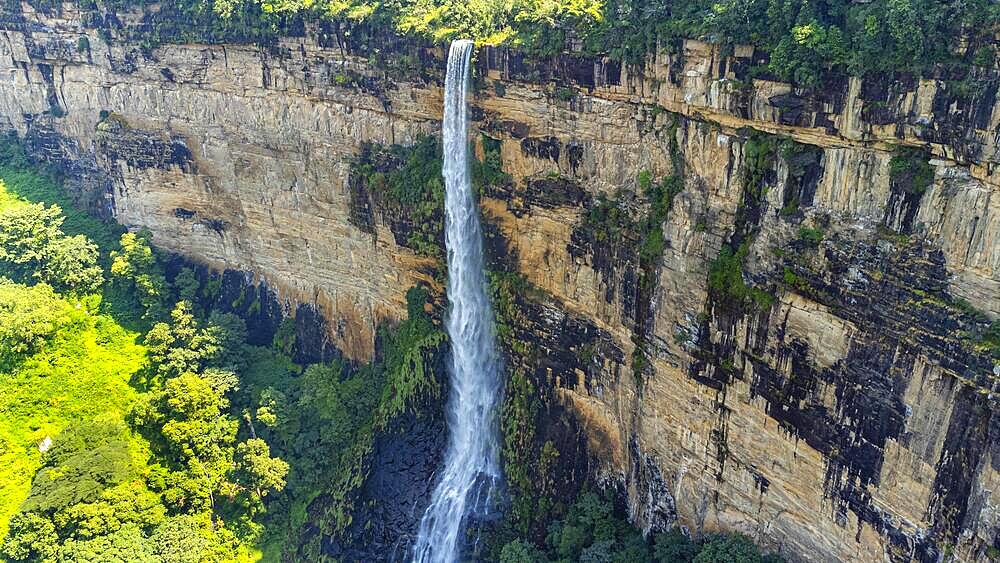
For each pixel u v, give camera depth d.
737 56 41.47
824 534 42.47
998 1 33.09
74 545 54.59
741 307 43.19
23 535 54.25
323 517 61.50
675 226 46.19
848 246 38.38
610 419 54.06
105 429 62.12
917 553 37.91
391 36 58.53
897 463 37.81
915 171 35.72
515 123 54.00
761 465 44.81
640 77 46.69
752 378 43.72
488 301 59.00
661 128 46.75
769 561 45.31
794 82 39.16
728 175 43.28
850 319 38.66
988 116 32.94
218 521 61.38
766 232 41.75
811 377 40.78
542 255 55.44
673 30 44.00
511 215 56.25
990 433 33.84
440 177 59.41
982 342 33.91
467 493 60.12
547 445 57.06
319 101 64.06
